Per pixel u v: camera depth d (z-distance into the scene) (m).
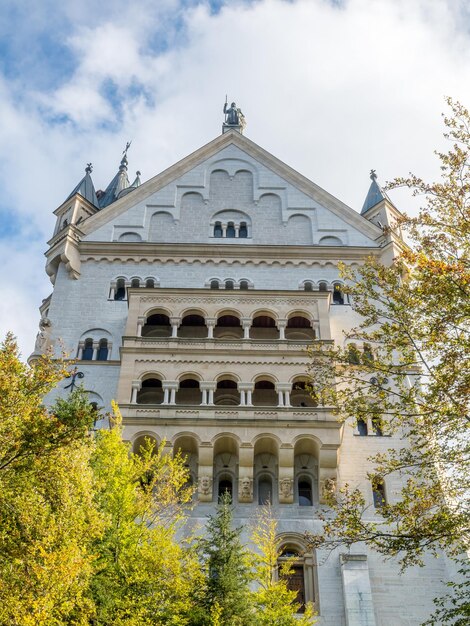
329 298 43.00
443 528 21.92
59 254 46.59
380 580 34.72
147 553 26.00
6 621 19.73
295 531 35.56
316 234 49.53
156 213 50.25
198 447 37.03
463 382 22.70
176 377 39.28
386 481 37.97
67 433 22.52
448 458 22.78
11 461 21.66
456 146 24.80
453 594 34.12
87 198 51.94
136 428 37.22
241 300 42.72
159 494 29.88
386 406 24.45
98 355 43.09
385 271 25.28
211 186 51.81
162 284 46.22
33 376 23.56
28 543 21.44
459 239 24.27
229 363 39.75
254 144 53.62
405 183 24.97
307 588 34.22
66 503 22.69
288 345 40.47
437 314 23.56
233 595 27.59
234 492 37.19
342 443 39.12
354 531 23.14
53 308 44.69
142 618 24.97
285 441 37.19
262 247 47.50
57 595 21.19
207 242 48.88
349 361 25.70
